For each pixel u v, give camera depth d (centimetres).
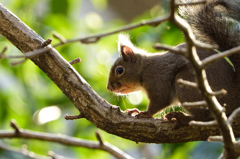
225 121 587
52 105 1575
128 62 1073
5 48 602
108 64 1520
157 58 1021
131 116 863
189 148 1255
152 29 1417
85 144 1053
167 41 1366
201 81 541
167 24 1367
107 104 866
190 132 834
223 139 611
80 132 1465
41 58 866
